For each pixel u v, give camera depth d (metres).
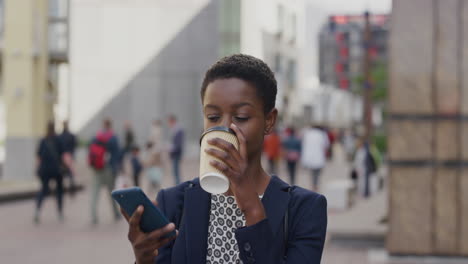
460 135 6.18
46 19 16.55
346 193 11.23
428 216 6.27
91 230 8.84
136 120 26.72
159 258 1.64
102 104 26.81
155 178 13.34
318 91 32.94
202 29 26.78
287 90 39.59
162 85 26.72
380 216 8.44
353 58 50.62
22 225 9.27
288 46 39.62
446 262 6.20
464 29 6.13
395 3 6.23
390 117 6.27
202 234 1.60
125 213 1.47
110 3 26.81
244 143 1.42
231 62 1.57
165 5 26.75
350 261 6.38
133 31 26.75
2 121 32.34
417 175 6.27
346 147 27.92
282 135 21.28
